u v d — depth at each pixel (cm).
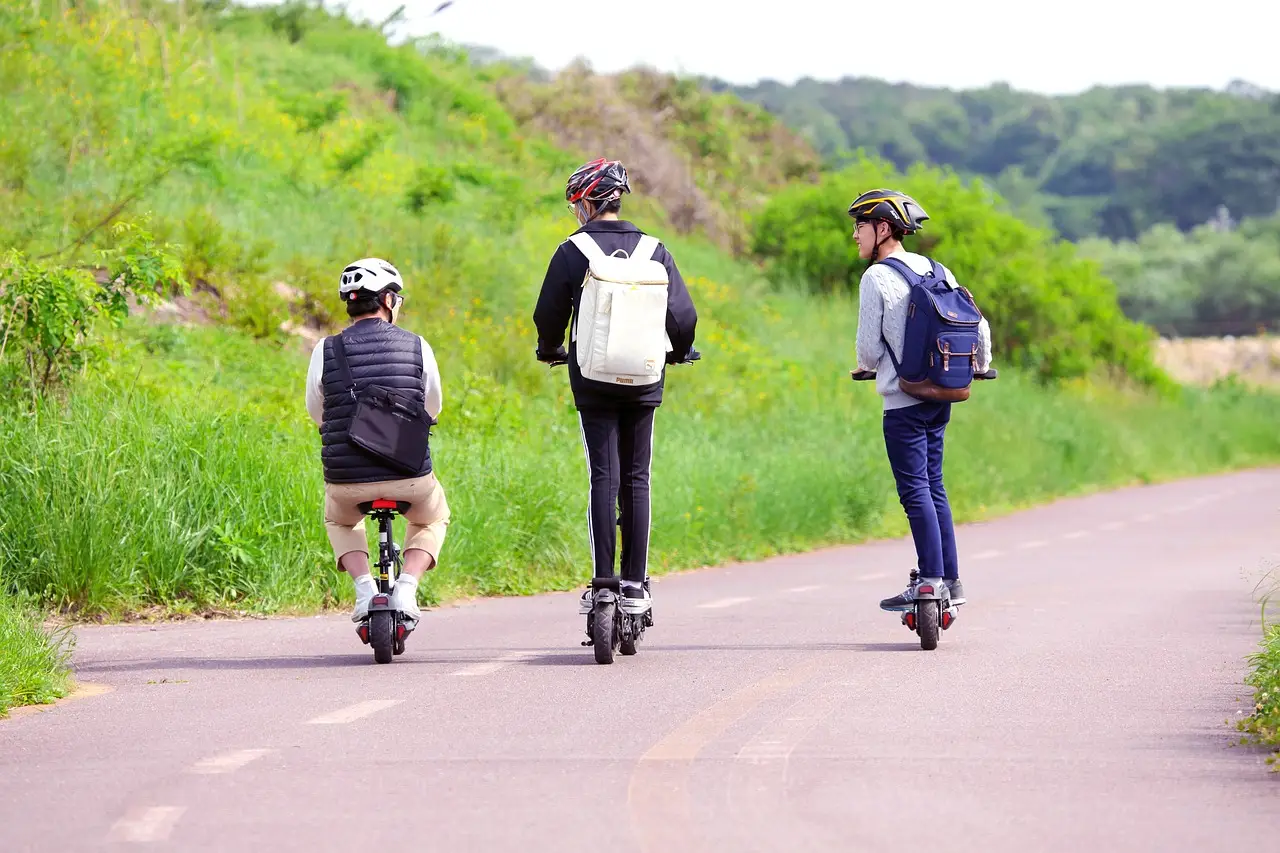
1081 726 2406
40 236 6369
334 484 3111
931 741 2289
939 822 1823
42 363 4769
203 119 9062
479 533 4694
